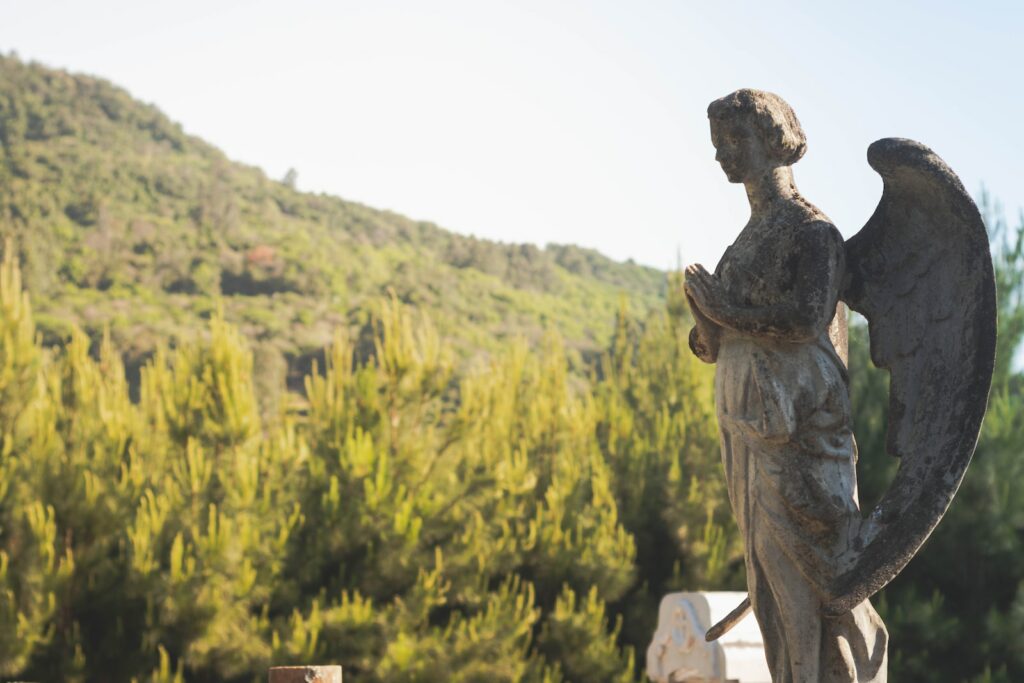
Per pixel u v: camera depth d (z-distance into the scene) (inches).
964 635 593.3
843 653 182.5
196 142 3964.1
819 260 182.5
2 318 618.2
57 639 581.3
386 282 3006.9
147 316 2506.2
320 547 622.2
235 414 634.2
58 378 661.3
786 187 193.9
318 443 653.3
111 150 3486.7
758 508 186.7
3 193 2910.9
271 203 3592.5
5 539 585.0
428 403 668.7
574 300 3403.1
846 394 187.0
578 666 650.2
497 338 2812.5
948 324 185.0
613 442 759.1
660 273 4057.6
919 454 182.7
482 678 607.2
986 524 589.6
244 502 607.5
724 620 210.8
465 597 639.1
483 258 3437.5
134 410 689.6
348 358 674.8
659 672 420.8
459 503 650.8
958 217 182.5
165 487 625.9
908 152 182.7
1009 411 605.3
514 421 748.0
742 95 194.2
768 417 183.6
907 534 177.3
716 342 195.6
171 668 607.8
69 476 593.6
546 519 685.9
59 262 2640.3
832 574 180.4
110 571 599.5
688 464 732.7
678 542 714.2
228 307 2662.4
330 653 594.2
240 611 587.5
